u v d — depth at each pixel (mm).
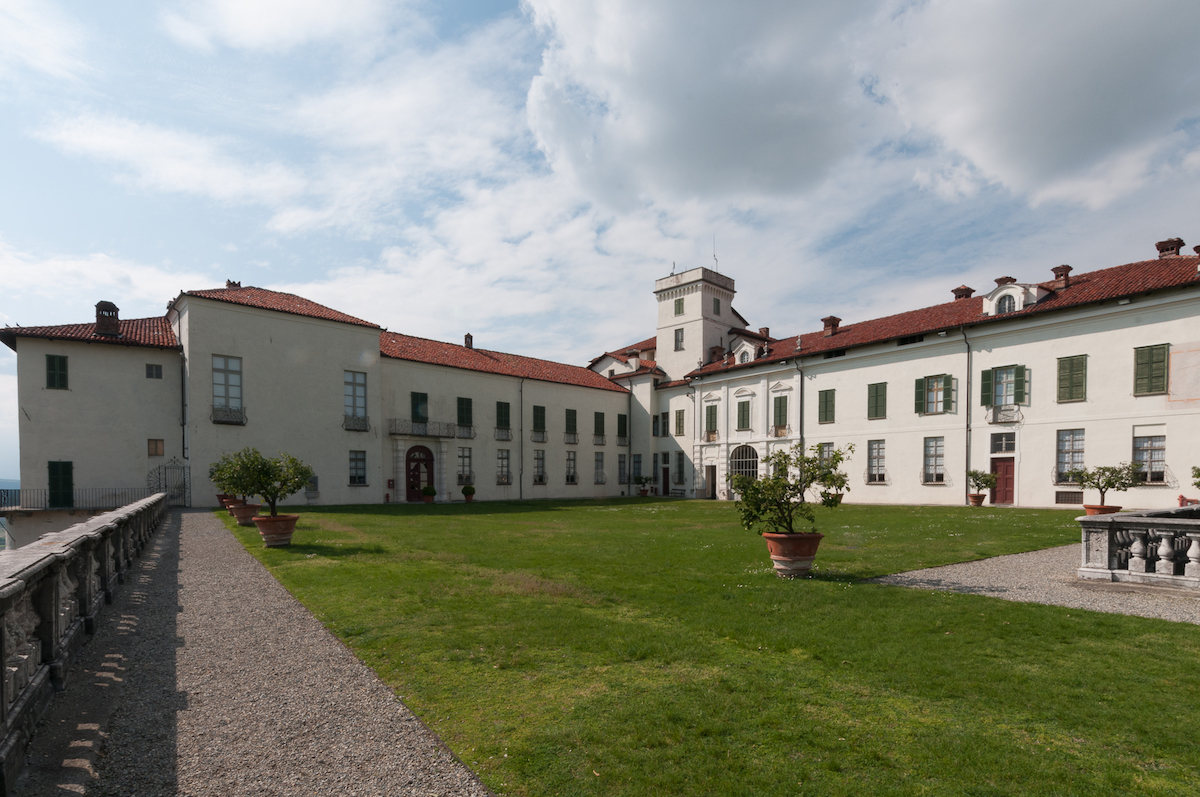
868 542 14719
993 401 29000
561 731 4273
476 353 43562
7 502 25078
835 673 5402
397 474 35625
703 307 46375
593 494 46594
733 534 17344
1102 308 25375
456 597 8531
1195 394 22812
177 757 3910
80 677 5309
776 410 39094
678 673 5438
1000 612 7430
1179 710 4547
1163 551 9078
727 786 3551
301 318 31531
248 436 29375
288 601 8320
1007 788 3533
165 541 14891
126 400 27641
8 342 26766
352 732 4281
